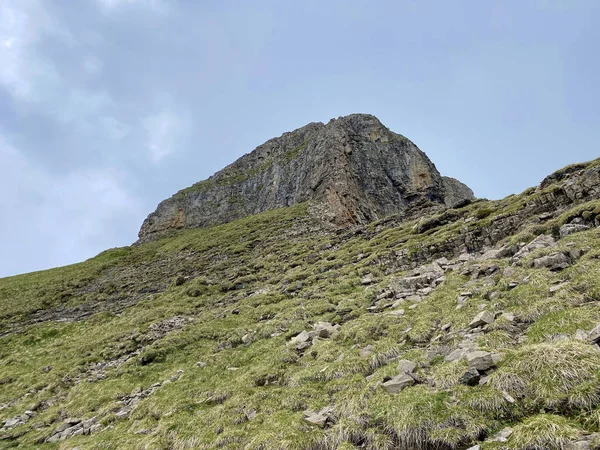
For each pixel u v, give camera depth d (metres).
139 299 47.94
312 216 69.56
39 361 33.56
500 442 7.66
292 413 12.63
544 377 8.65
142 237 111.88
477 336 12.70
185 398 17.64
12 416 23.38
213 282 45.84
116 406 20.36
